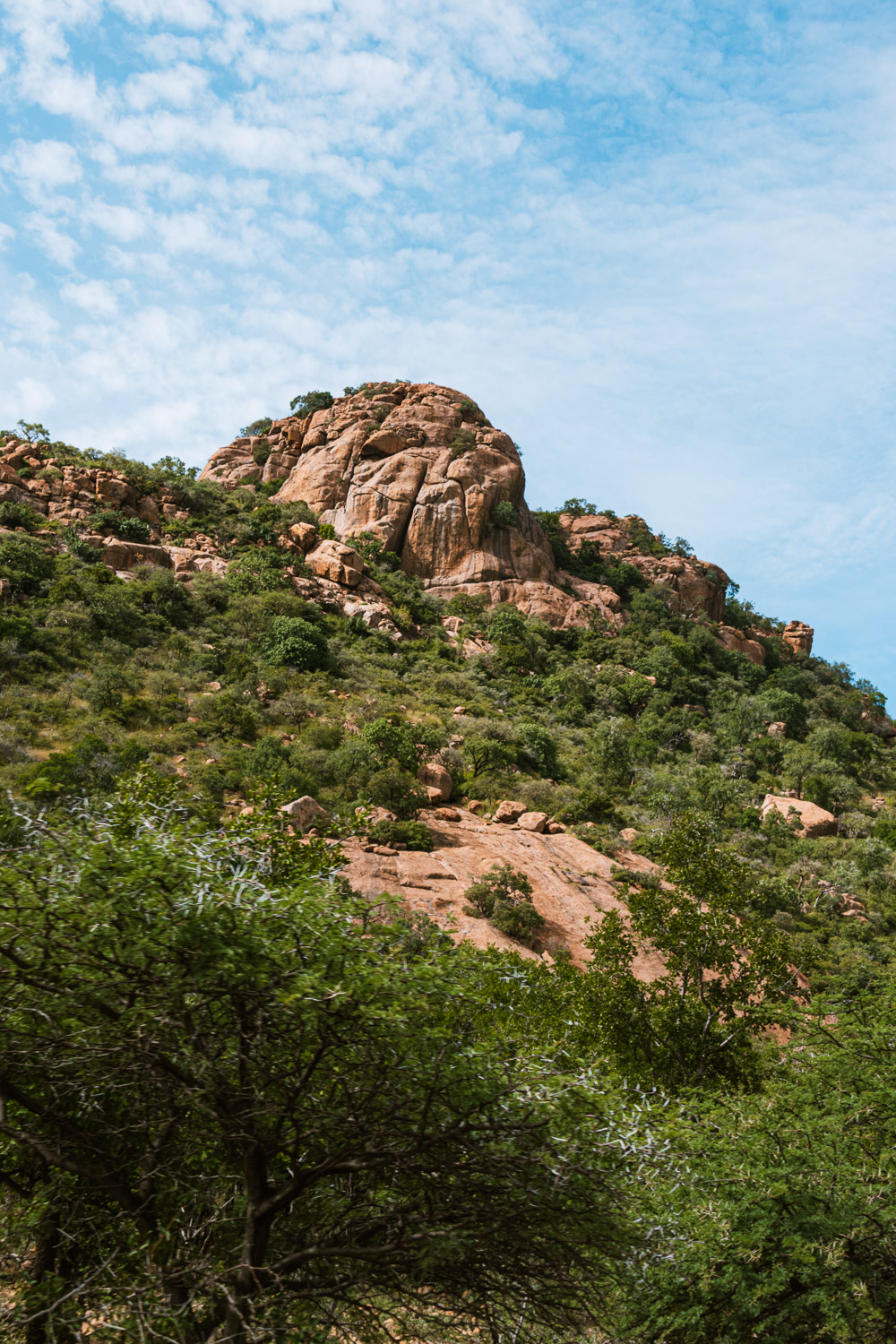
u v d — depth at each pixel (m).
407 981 3.89
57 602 52.25
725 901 12.82
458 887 30.59
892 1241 5.82
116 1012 3.73
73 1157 4.00
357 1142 3.85
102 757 33.44
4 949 3.57
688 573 107.88
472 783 43.84
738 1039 11.71
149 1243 3.67
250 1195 3.81
